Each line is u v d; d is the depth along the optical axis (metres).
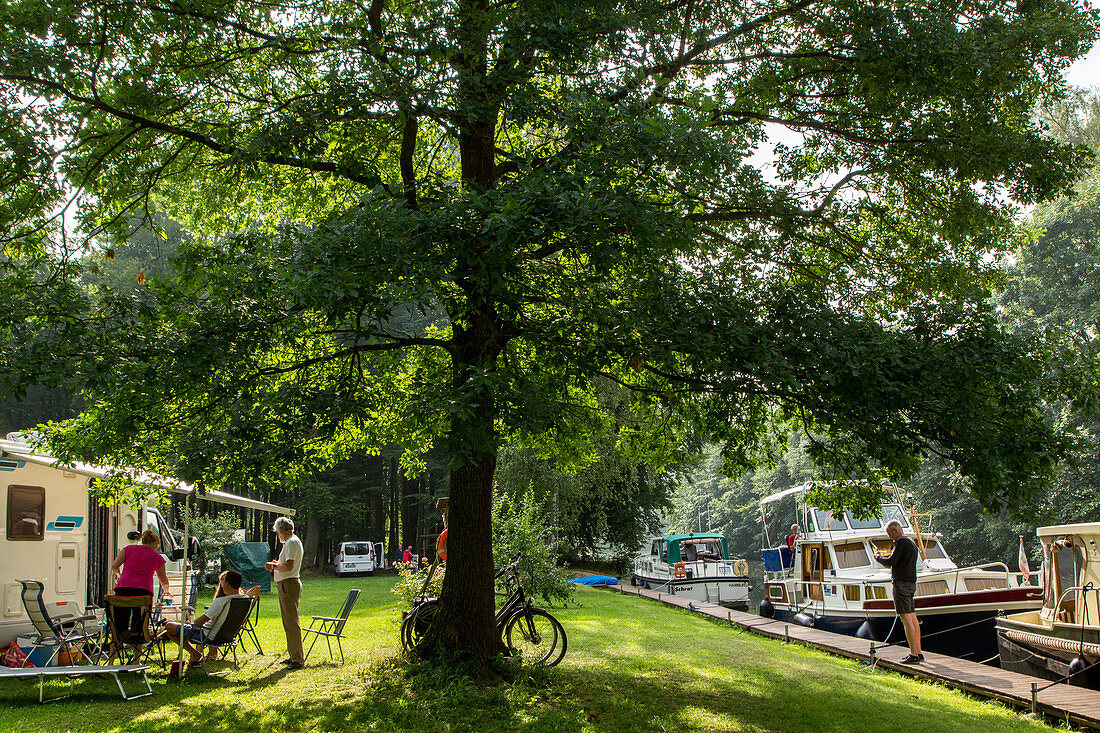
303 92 9.32
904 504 18.78
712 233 9.76
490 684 8.45
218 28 8.74
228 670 9.44
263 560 25.03
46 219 8.91
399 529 53.19
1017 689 8.99
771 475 60.69
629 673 9.41
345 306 6.78
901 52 8.55
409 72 8.23
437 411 7.06
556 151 9.01
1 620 9.42
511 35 8.34
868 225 11.12
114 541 11.89
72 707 7.39
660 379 10.24
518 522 17.25
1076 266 33.78
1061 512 29.42
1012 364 8.20
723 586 24.59
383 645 11.28
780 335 8.08
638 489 37.09
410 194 8.99
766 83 9.30
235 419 7.48
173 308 7.79
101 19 8.16
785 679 9.40
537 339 8.00
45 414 34.75
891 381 7.71
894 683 9.86
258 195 11.66
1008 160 9.08
